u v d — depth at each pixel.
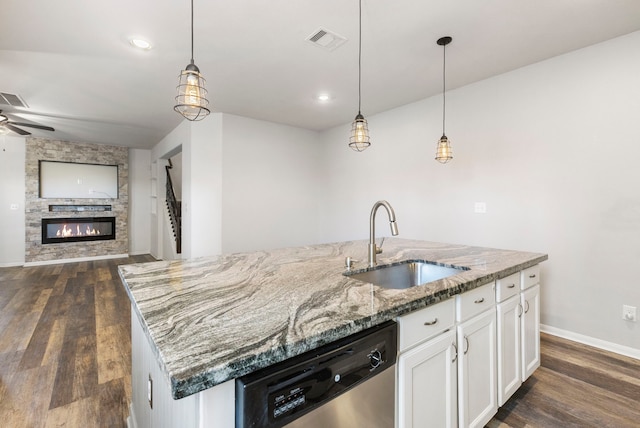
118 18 2.19
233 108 4.25
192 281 1.44
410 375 1.21
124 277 1.50
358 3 2.05
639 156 2.42
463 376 1.48
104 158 6.79
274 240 5.00
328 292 1.28
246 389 0.75
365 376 1.02
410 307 1.17
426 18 2.22
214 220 4.48
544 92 2.90
